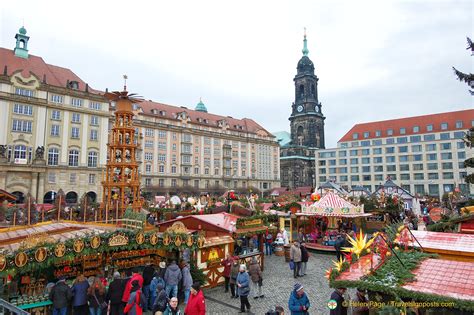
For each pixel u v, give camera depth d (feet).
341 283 24.32
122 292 35.27
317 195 96.32
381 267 25.70
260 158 368.89
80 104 206.59
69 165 198.29
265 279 54.44
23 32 204.85
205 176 308.40
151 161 271.08
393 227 34.40
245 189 320.29
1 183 168.35
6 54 196.34
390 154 349.00
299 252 55.52
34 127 186.50
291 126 459.73
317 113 445.37
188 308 30.66
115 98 96.53
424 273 24.62
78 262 45.06
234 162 339.98
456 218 51.31
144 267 46.47
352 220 92.38
